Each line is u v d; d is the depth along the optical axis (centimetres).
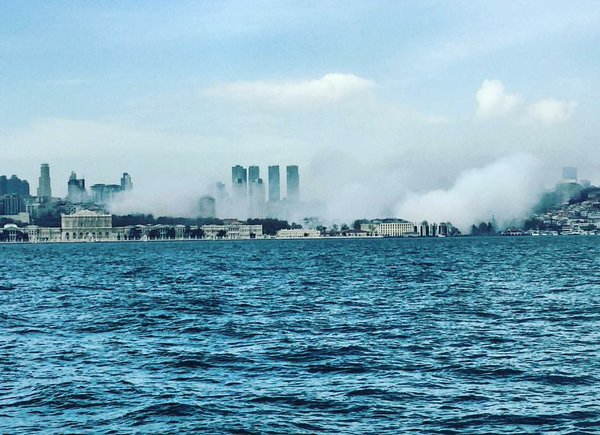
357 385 4019
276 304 8569
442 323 6619
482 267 16725
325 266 18550
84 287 12038
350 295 9725
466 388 3922
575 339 5553
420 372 4353
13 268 19938
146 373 4416
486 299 8869
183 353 5072
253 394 3838
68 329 6525
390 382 4088
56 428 3291
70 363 4781
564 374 4216
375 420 3347
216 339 5778
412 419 3356
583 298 8756
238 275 14962
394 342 5497
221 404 3638
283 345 5388
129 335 6088
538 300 8594
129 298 9675
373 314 7431
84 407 3622
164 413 3488
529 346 5241
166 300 9238
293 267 18200
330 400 3694
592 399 3641
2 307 8631
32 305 8850
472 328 6253
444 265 18075
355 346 5303
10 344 5628
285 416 3425
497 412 3434
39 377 4328
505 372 4303
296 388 3969
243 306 8362
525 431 3158
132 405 3641
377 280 12781
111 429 3266
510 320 6775
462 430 3186
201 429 3238
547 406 3525
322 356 4906
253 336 5909
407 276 13788
